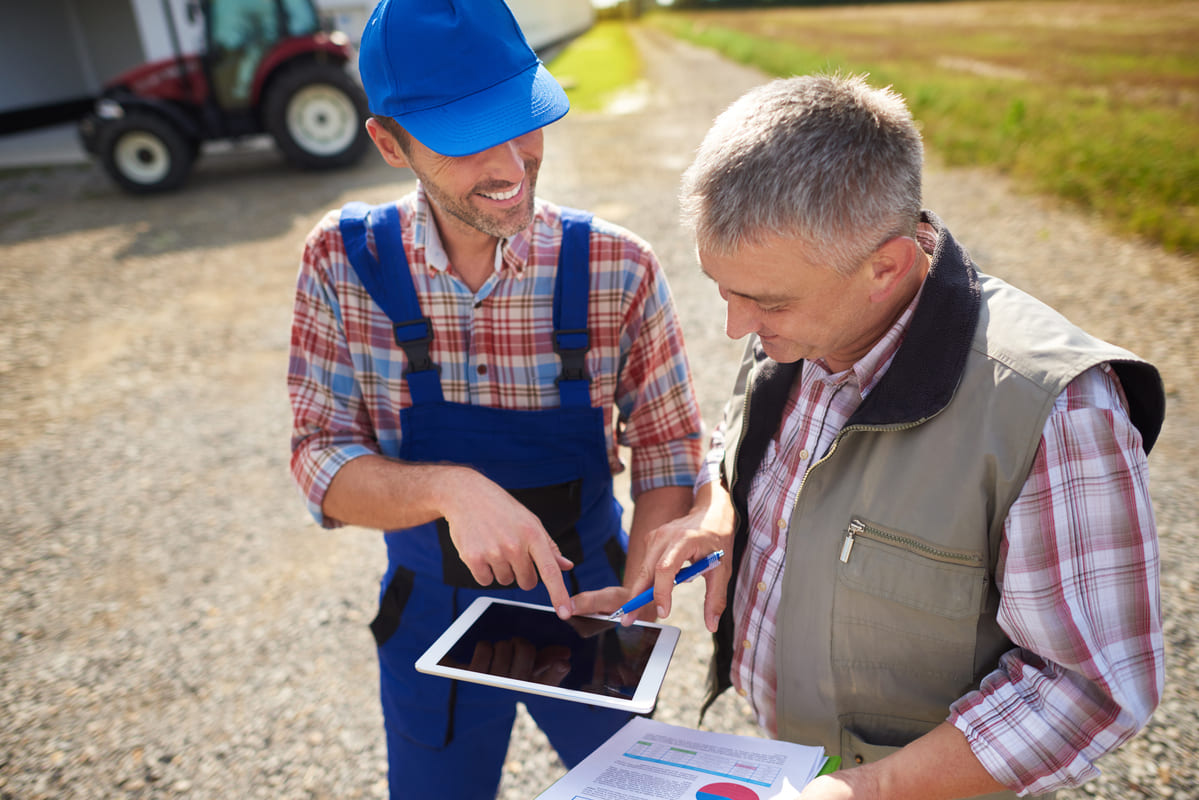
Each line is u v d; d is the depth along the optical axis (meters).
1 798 1.98
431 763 1.25
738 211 0.81
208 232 7.12
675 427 1.34
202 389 4.23
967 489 0.85
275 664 2.40
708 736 0.98
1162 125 8.06
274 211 7.71
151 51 12.27
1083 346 0.82
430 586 1.26
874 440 0.94
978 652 0.94
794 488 1.07
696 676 2.26
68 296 5.66
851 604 0.97
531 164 1.06
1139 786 1.81
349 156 9.10
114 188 9.33
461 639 1.05
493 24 1.01
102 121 8.42
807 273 0.83
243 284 5.76
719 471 1.23
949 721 0.86
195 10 8.38
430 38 0.97
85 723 2.21
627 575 1.25
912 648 0.95
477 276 1.17
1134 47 16.20
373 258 1.17
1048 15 25.08
